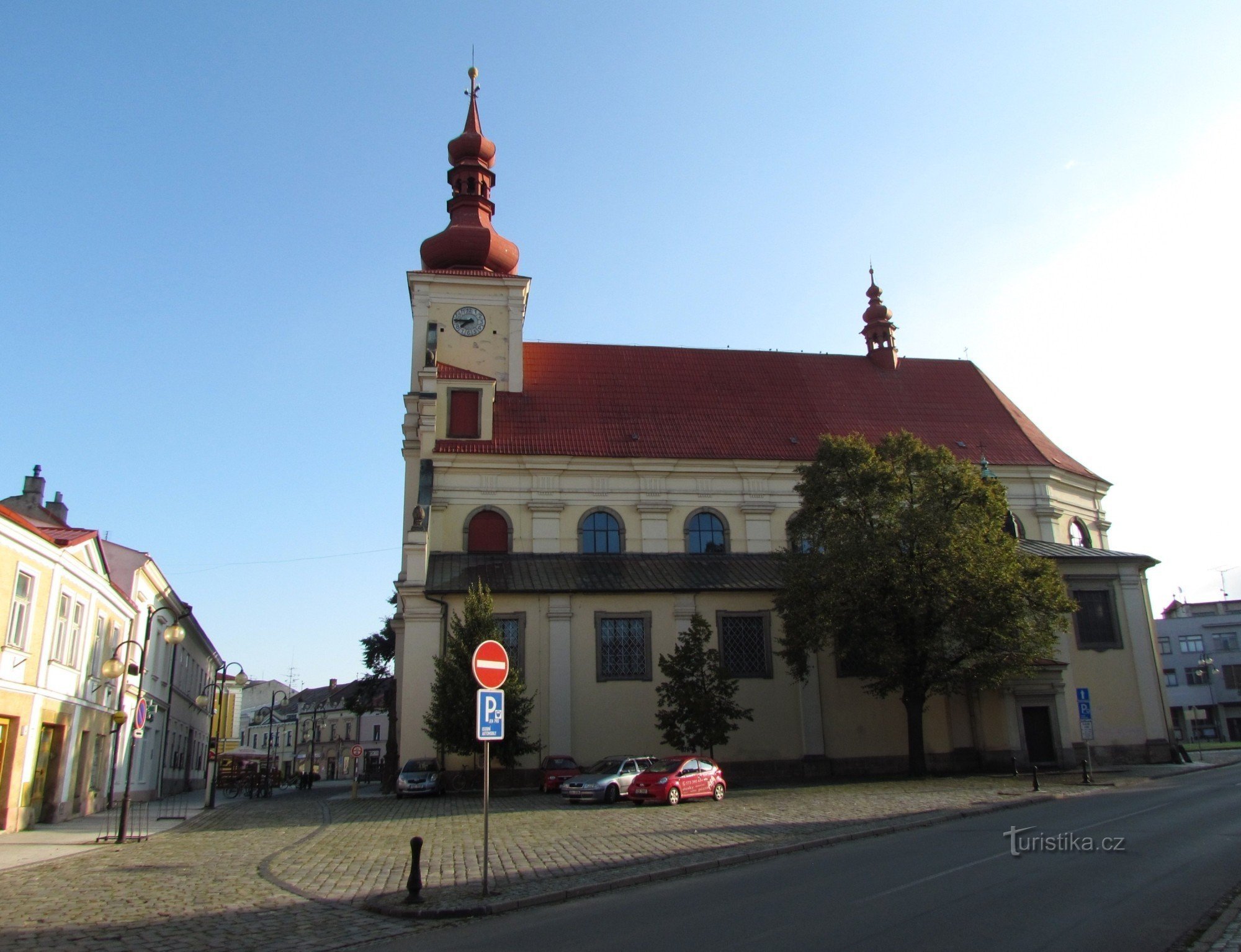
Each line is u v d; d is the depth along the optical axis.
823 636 39.12
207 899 15.49
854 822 22.95
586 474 48.16
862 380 56.84
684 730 38.75
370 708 62.94
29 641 28.03
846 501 40.12
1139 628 47.16
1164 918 11.38
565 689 41.16
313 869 18.58
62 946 12.15
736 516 48.81
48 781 31.02
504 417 49.84
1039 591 37.66
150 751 48.03
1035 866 15.22
